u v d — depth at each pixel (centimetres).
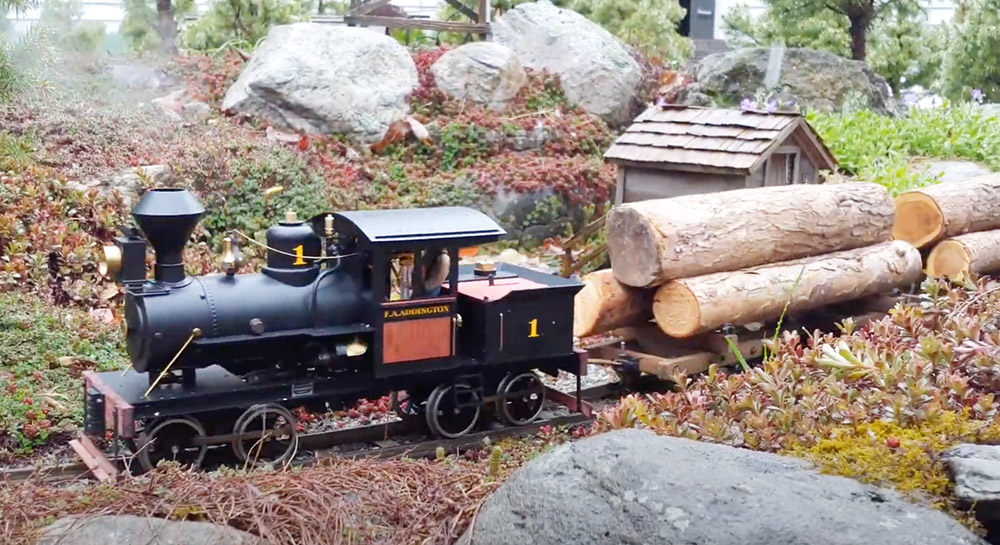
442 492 453
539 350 700
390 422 701
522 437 695
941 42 1881
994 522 361
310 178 1134
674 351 813
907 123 1437
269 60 1281
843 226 860
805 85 1577
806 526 336
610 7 1853
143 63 1356
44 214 933
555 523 364
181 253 612
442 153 1295
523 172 1258
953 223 942
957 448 390
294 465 625
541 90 1461
